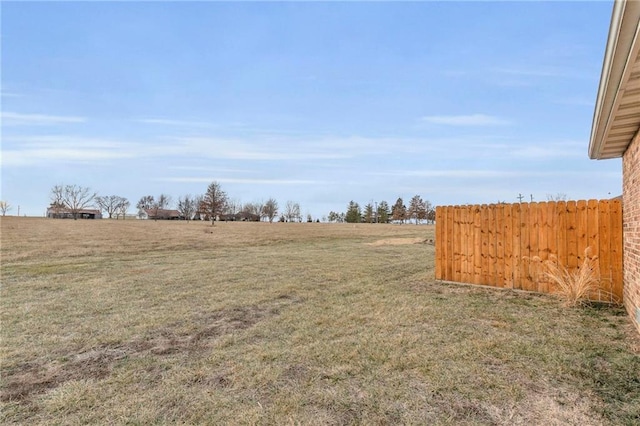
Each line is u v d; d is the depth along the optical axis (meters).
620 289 5.62
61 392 2.96
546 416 2.49
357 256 13.13
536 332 4.32
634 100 3.42
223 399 2.81
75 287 7.51
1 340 4.27
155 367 3.46
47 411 2.66
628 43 2.28
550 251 6.43
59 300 6.34
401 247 16.97
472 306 5.64
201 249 16.66
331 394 2.86
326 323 4.82
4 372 3.38
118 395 2.90
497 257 7.09
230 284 7.71
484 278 7.25
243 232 29.19
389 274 8.90
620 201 5.68
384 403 2.71
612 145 5.13
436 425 2.41
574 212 6.16
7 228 29.52
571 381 3.01
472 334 4.27
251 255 13.69
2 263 11.48
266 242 20.73
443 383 3.01
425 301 6.02
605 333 4.24
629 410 2.54
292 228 36.44
